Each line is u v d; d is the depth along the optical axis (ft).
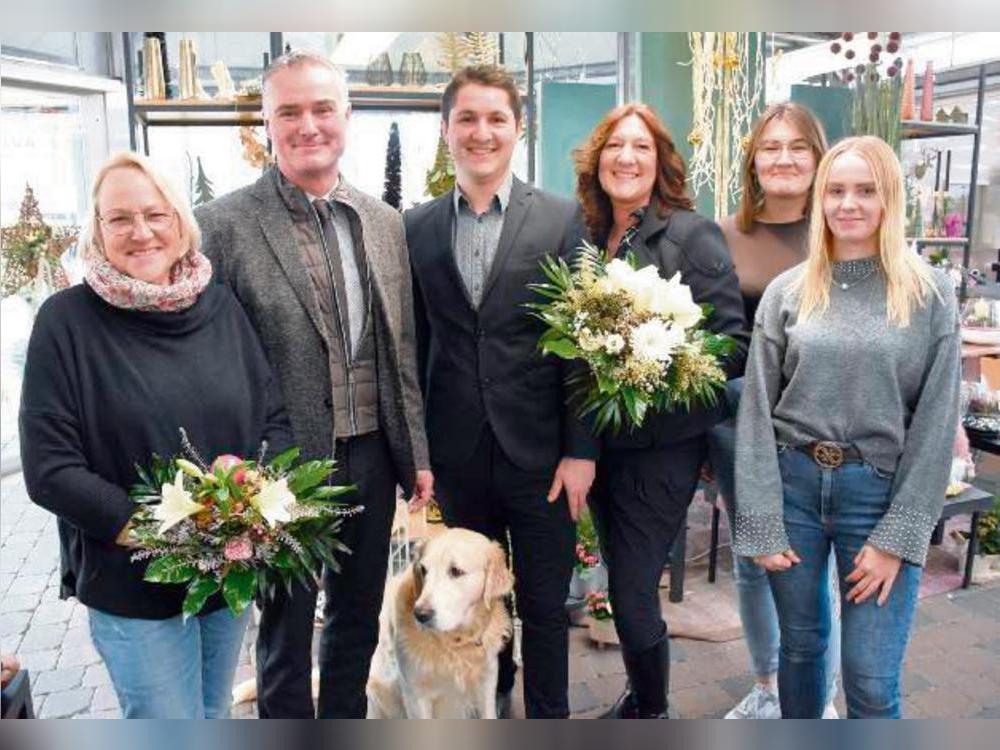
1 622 9.91
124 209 4.59
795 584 5.63
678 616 9.50
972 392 10.01
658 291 5.72
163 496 4.32
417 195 11.87
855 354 5.23
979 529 10.52
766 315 5.71
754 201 7.14
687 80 12.21
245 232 5.56
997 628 9.23
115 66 15.17
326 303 5.70
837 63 13.67
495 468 6.19
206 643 5.43
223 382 4.94
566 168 12.58
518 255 5.98
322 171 5.62
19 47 13.99
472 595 6.16
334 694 6.26
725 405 6.43
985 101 19.61
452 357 6.15
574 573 9.05
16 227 14.49
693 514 12.71
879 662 5.39
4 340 16.60
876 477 5.32
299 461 5.55
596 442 6.20
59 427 4.53
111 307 4.70
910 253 5.24
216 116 11.23
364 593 6.15
